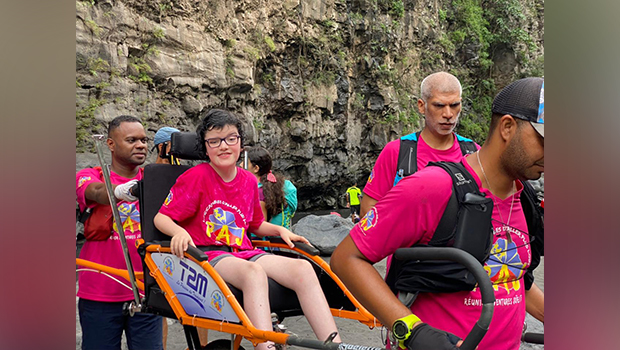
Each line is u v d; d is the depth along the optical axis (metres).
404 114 23.56
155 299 2.47
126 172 2.97
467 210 1.30
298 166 19.42
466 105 29.20
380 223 1.32
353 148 21.75
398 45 24.12
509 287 1.45
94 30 11.27
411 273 1.38
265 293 2.19
